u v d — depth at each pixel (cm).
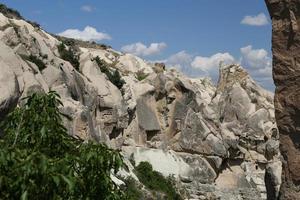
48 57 4816
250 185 6694
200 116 6544
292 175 1772
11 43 4447
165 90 6525
